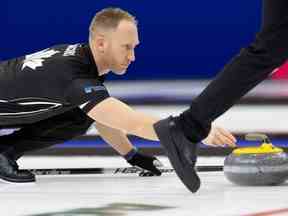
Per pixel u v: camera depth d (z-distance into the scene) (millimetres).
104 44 7934
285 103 11188
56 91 7914
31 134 9117
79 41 11617
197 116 6371
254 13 11289
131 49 8031
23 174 8883
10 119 8523
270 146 8062
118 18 7934
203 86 11398
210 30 11375
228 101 6301
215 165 10156
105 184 8617
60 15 11641
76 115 9016
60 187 8398
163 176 9430
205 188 7930
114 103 7441
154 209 6449
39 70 8078
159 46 11469
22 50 11695
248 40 11328
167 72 11469
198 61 11414
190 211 6285
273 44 6090
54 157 11438
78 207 6672
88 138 11352
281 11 6039
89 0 11547
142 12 11477
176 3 11414
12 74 8336
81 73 7863
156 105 11477
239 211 6238
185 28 11422
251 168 7863
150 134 7242
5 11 11695
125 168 9914
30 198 7430
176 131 6484
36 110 8266
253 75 6195
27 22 11680
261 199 6973
